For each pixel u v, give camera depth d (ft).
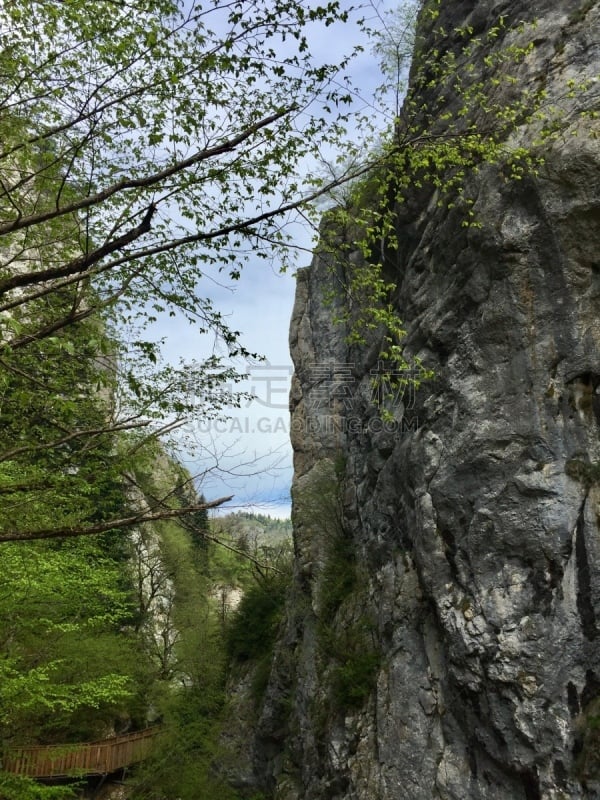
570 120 36.01
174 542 92.89
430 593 39.70
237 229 18.81
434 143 23.09
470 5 48.80
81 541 43.45
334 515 64.69
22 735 46.32
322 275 78.95
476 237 39.73
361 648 48.80
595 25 38.22
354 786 43.29
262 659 78.48
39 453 22.41
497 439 37.27
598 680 31.40
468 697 36.40
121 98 17.48
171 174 18.69
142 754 69.00
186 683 85.25
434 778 37.86
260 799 63.72
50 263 21.59
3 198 19.74
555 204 35.81
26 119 18.21
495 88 41.52
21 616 40.32
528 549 34.94
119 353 22.15
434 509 40.22
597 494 33.71
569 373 35.50
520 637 34.06
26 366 20.30
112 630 72.59
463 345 40.70
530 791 32.22
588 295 35.58
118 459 20.86
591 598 32.45
